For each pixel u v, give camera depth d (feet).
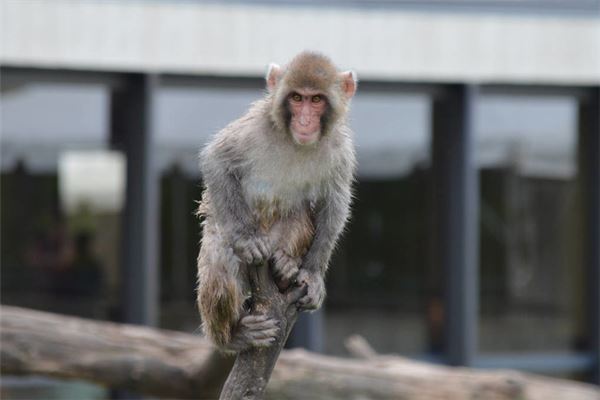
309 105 30.78
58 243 64.23
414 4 66.03
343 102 31.60
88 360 44.57
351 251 68.39
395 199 68.74
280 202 31.99
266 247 30.66
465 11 66.90
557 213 71.92
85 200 64.34
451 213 68.23
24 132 63.46
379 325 68.69
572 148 71.77
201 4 62.80
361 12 64.85
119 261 64.28
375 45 65.05
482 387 47.55
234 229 31.37
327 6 64.54
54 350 44.60
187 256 65.41
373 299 68.64
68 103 63.77
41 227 64.13
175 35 62.44
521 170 71.15
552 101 71.41
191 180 65.41
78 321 45.98
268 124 31.71
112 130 64.03
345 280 68.33
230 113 65.82
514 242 71.20
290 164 31.65
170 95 65.16
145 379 44.27
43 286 64.28
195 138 65.51
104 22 61.31
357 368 46.96
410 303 69.10
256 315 30.66
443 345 69.15
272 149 31.60
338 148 32.12
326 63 31.17
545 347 71.82
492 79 67.26
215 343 31.30
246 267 31.17
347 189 32.63
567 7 68.95
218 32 62.95
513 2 67.92
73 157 64.08
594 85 70.08
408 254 69.10
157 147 65.16
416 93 67.72
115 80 63.21
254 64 63.46
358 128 68.18
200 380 43.06
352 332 68.28
